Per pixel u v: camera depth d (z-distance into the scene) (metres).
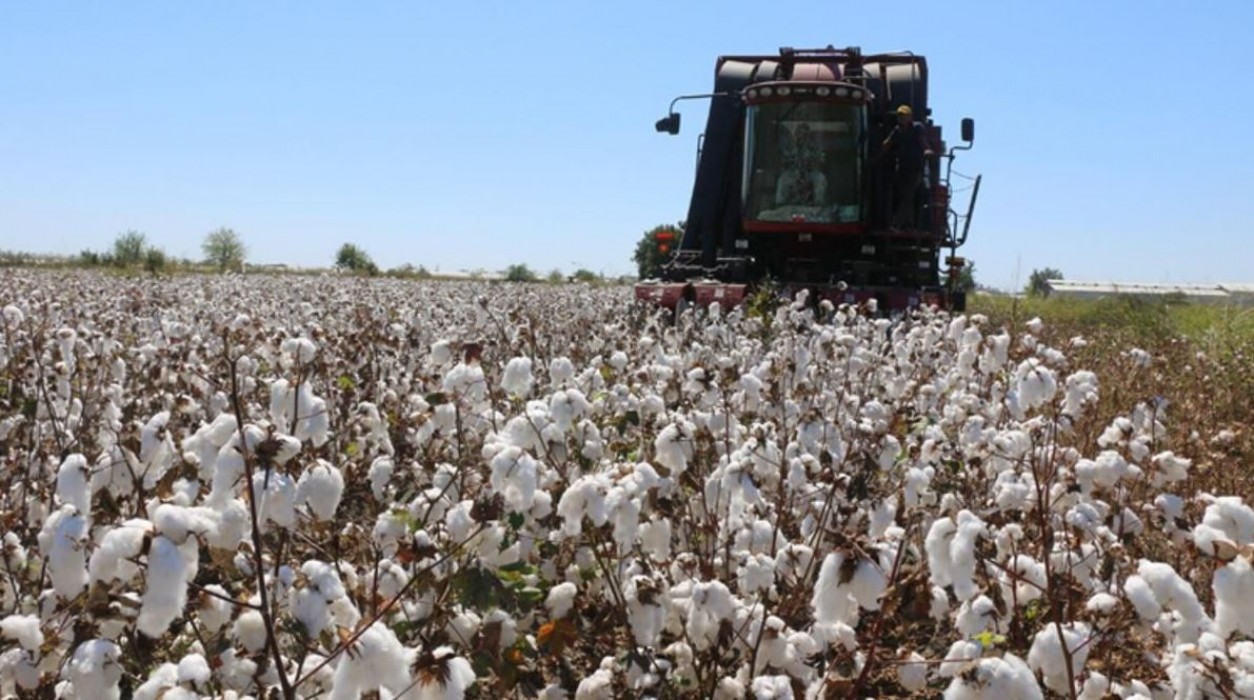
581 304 15.87
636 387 6.05
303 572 2.79
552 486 3.99
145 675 3.10
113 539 2.42
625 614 3.75
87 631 2.81
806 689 3.36
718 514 4.57
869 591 2.84
